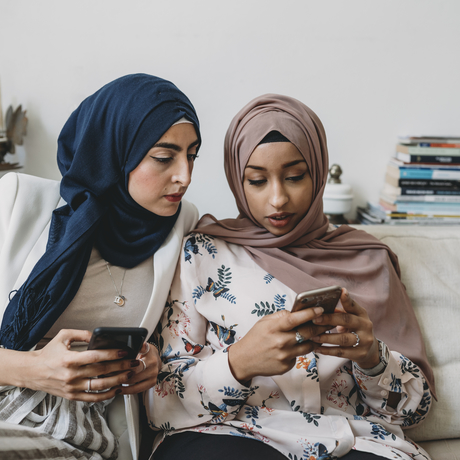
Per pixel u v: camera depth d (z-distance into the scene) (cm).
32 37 185
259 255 110
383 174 199
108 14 183
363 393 101
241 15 184
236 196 118
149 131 95
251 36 185
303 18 185
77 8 183
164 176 98
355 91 191
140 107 96
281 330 82
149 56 186
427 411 105
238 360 89
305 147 104
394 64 189
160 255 106
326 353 87
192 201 199
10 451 72
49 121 193
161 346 105
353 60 188
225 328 104
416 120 194
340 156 196
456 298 121
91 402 91
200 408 94
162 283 102
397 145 192
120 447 97
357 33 186
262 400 99
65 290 95
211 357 96
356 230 127
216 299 105
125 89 98
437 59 189
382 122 194
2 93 190
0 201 105
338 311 88
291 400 98
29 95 191
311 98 191
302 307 81
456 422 110
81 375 80
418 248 128
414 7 185
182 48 186
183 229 114
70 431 84
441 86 192
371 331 87
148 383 89
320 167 109
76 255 97
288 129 102
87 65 187
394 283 116
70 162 108
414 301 122
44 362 81
